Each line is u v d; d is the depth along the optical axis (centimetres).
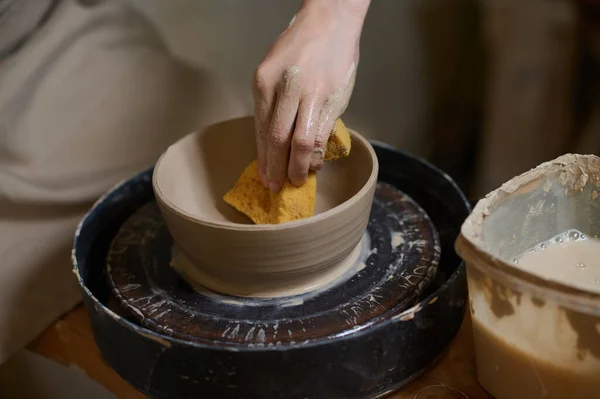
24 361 94
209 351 62
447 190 93
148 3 121
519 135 178
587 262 73
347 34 77
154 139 110
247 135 91
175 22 129
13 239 94
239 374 64
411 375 70
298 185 75
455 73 201
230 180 92
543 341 58
